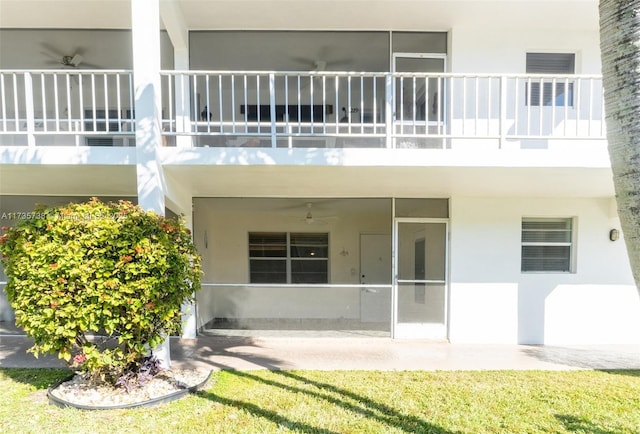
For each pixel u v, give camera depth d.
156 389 3.90
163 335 4.10
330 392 4.04
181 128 5.92
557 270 6.42
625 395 4.04
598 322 6.32
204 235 6.82
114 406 3.54
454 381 4.43
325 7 5.55
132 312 3.62
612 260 6.32
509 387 4.25
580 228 6.32
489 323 6.33
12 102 6.38
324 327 6.62
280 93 6.41
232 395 3.92
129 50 6.34
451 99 5.47
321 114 6.39
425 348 5.91
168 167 4.68
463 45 6.11
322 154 4.53
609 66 1.89
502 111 4.62
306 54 6.31
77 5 5.56
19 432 3.13
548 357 5.50
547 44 6.13
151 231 3.80
